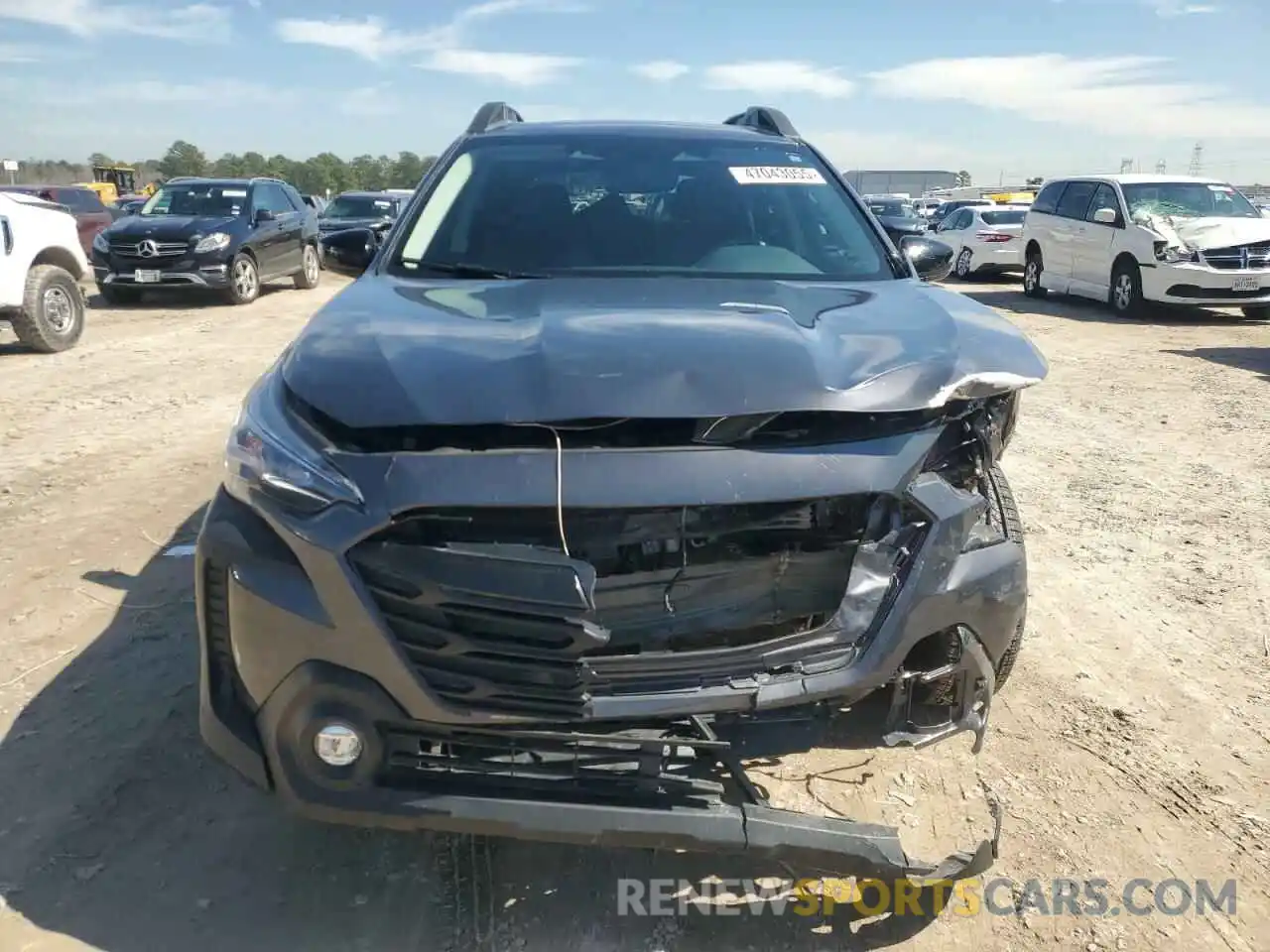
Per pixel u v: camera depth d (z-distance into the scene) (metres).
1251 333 12.20
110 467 6.13
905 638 2.34
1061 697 3.60
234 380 8.77
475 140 4.03
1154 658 3.89
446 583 2.13
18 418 7.32
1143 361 10.09
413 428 2.19
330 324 2.68
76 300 10.45
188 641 3.90
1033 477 6.14
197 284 14.05
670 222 3.58
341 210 21.12
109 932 2.47
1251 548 5.00
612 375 2.24
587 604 2.11
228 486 2.40
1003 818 2.93
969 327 2.78
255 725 2.35
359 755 2.23
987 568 2.48
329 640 2.17
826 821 2.25
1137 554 4.92
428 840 2.84
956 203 30.08
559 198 3.66
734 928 2.54
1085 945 2.50
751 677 2.25
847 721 2.50
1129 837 2.88
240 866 2.72
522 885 2.67
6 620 4.06
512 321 2.64
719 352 2.37
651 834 2.18
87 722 3.35
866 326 2.72
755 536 2.31
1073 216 15.12
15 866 2.69
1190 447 6.80
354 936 2.48
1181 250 12.96
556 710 2.17
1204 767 3.21
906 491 2.35
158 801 2.97
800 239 3.59
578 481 2.13
